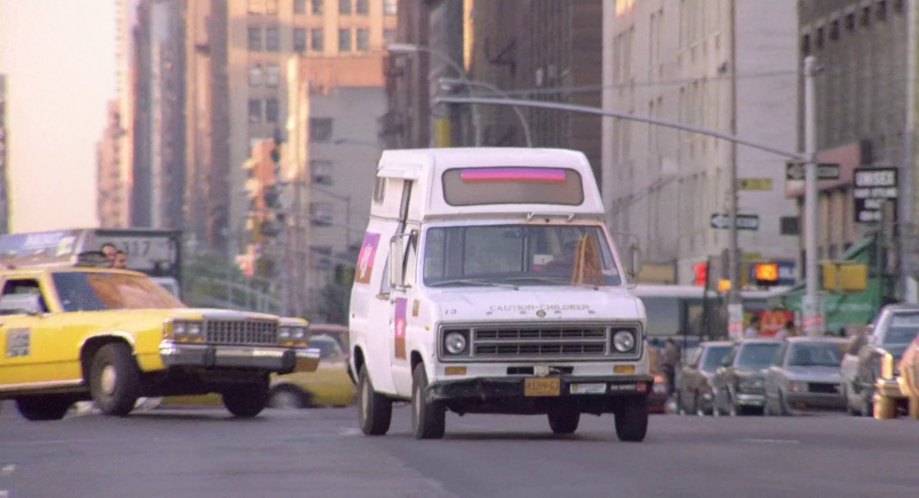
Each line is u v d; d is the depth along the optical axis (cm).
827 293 13600
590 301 5088
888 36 14900
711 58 19700
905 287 13462
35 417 7294
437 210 5259
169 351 6512
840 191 16162
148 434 5634
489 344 5025
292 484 3778
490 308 5034
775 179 19038
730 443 5075
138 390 6638
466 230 5247
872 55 15338
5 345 6862
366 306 5734
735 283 13350
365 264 5822
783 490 3622
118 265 8181
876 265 13462
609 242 5300
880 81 15062
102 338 6700
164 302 6944
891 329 8875
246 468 4175
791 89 19050
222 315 6631
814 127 11656
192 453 4678
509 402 5050
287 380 9750
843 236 16100
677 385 12988
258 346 6706
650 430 5969
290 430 5906
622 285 5247
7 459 4575
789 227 15575
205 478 3941
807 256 11662
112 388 6644
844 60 16075
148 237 14450
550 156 5378
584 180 5356
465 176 5300
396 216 5562
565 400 5103
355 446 4881
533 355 5038
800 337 10694
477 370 5025
